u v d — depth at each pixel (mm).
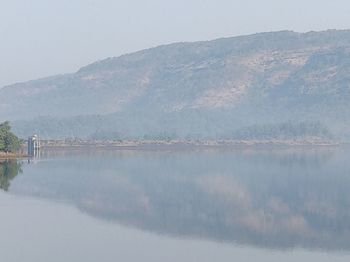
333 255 60438
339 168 164250
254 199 99312
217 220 78875
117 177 135875
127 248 61750
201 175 141875
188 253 60281
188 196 103062
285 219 80062
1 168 154250
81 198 97625
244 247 63344
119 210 85750
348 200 97312
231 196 103250
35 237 65875
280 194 105625
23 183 117812
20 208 85562
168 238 67062
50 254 58656
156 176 138875
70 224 73875
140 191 109688
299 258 59344
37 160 194625
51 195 100812
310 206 91188
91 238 66062
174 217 80750
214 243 64938
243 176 139250
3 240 64125
